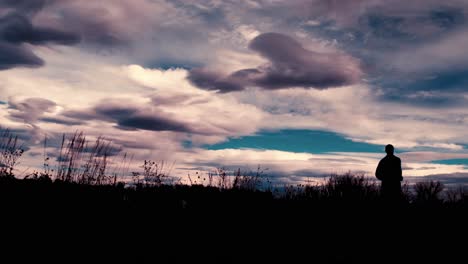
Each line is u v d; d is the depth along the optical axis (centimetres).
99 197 573
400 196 808
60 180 579
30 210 471
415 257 478
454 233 589
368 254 488
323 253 484
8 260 349
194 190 724
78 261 372
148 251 436
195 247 476
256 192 759
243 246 502
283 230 588
